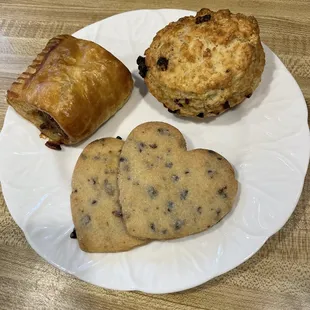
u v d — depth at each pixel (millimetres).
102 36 237
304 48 240
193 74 185
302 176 187
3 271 193
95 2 274
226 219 182
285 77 211
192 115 203
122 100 214
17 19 272
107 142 200
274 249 188
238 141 202
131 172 186
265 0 260
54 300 186
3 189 197
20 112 214
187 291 182
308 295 178
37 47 260
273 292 179
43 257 180
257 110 207
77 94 197
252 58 185
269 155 195
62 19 269
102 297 185
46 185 199
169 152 190
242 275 183
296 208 195
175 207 176
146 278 171
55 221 190
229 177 182
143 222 174
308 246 187
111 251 177
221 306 179
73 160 207
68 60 204
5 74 252
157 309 181
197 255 175
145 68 202
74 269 175
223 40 185
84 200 185
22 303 187
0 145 209
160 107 217
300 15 252
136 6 270
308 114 219
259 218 180
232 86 187
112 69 207
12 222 205
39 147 209
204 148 203
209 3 264
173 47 192
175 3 268
